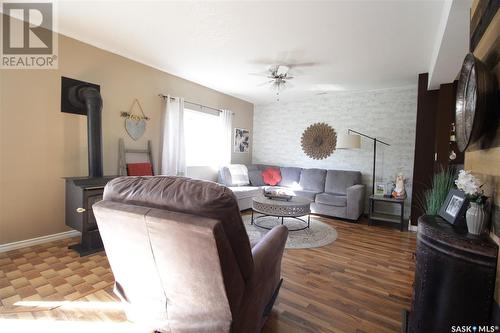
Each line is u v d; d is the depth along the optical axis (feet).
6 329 5.08
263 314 4.95
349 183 15.49
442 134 11.18
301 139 18.45
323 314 5.74
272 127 19.79
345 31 8.55
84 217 8.63
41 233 9.25
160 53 10.95
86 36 9.60
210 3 7.27
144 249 3.99
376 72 12.38
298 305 6.06
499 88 3.88
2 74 8.20
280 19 7.95
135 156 11.91
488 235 4.08
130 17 8.14
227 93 17.43
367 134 15.89
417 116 12.34
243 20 8.10
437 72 9.81
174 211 3.65
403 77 13.04
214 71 13.03
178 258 3.68
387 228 12.75
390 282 7.25
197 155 15.75
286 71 12.47
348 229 12.48
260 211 11.41
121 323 5.32
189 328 4.11
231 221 3.50
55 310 5.69
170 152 13.29
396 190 13.48
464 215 4.51
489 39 4.15
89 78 10.18
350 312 5.83
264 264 4.50
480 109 3.77
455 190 5.22
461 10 5.90
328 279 7.38
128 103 11.64
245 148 19.76
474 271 3.85
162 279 4.11
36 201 9.07
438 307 4.26
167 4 7.37
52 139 9.32
